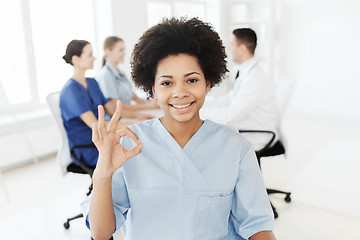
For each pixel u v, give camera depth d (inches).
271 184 110.3
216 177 36.2
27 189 110.8
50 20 140.5
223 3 199.5
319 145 146.2
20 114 134.6
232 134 38.8
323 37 175.8
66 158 82.4
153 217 35.9
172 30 33.3
